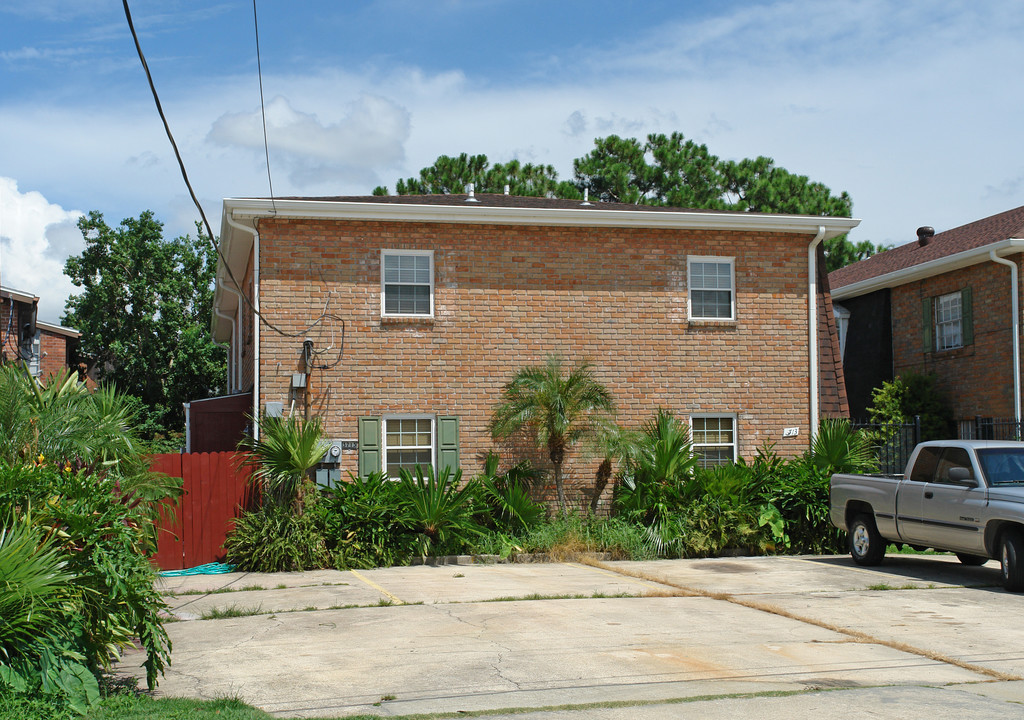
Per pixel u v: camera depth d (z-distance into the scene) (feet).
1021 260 67.72
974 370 72.02
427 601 36.19
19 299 86.79
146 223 114.32
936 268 74.02
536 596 37.19
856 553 47.85
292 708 21.58
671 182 135.54
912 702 21.95
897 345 82.53
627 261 57.41
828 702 21.83
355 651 27.48
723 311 58.90
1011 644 28.63
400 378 53.98
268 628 31.22
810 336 59.67
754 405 58.65
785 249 59.93
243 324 67.31
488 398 54.95
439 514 48.70
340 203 52.85
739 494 52.80
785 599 36.73
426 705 21.66
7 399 26.71
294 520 46.73
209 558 48.73
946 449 43.01
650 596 37.47
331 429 52.85
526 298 55.93
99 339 112.88
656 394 57.31
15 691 19.67
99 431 28.58
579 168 136.26
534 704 21.68
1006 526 38.86
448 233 55.21
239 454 49.52
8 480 22.43
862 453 55.11
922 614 33.55
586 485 55.62
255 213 52.11
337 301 53.52
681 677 24.25
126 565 22.98
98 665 23.17
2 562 19.93
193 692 23.07
